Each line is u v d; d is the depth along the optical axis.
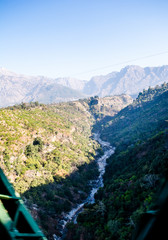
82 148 110.25
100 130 197.38
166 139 61.16
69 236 45.12
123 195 45.78
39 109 139.12
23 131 81.25
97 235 37.94
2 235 2.32
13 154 65.19
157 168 44.66
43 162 74.88
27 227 2.56
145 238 2.14
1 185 2.99
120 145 115.00
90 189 74.75
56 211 54.38
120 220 37.06
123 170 69.00
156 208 2.15
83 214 50.97
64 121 140.75
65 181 71.38
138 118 164.50
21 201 2.84
